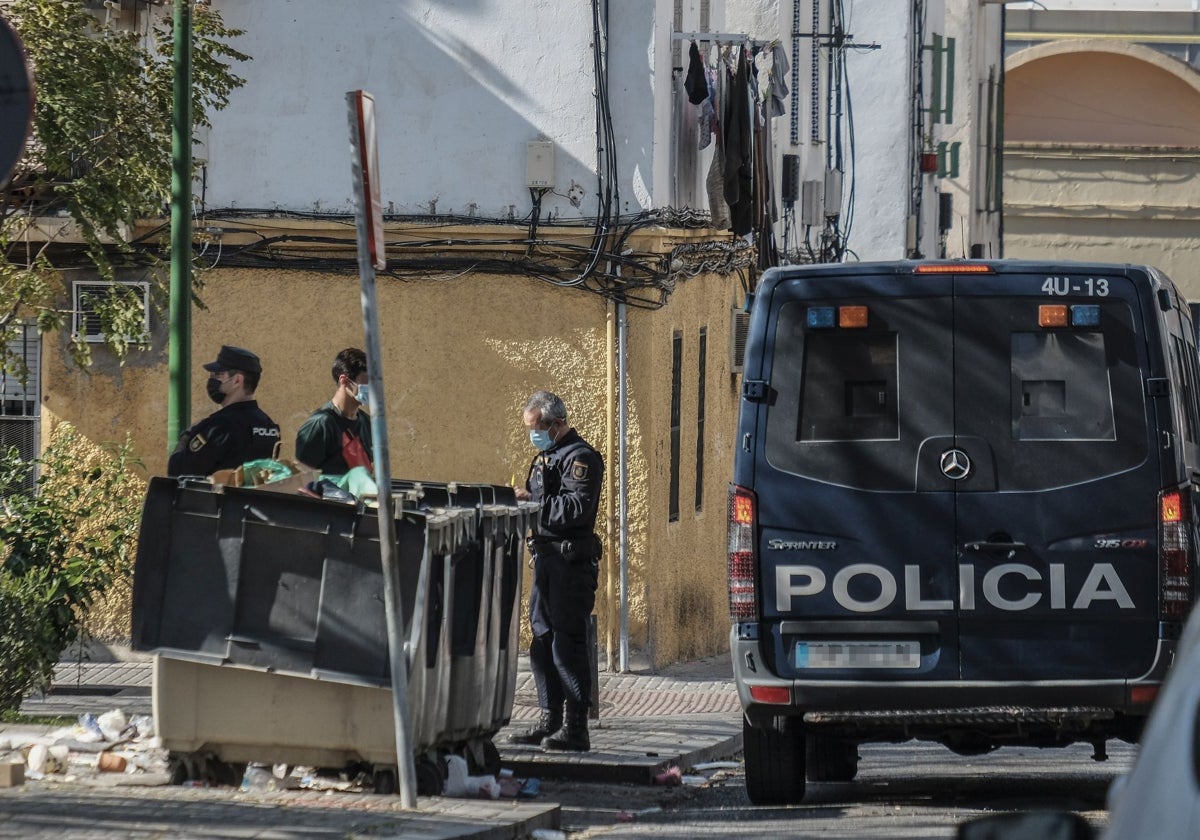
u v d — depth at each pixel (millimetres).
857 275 32625
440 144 57344
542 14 57094
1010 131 181750
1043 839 11008
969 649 31922
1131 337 31938
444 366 57469
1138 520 31688
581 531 38688
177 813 27984
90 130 47375
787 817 32719
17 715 38094
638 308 56969
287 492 31406
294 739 30828
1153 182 156125
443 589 31719
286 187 57438
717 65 66688
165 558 30969
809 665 32219
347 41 57594
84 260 55562
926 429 32219
